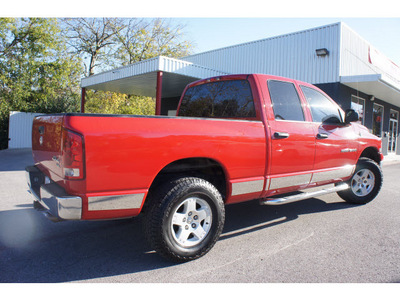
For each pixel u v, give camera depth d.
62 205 2.44
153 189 3.11
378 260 3.09
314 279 2.69
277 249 3.35
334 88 12.96
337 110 4.80
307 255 3.20
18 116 18.48
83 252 3.25
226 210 4.93
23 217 4.45
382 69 16.73
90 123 2.51
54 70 22.25
